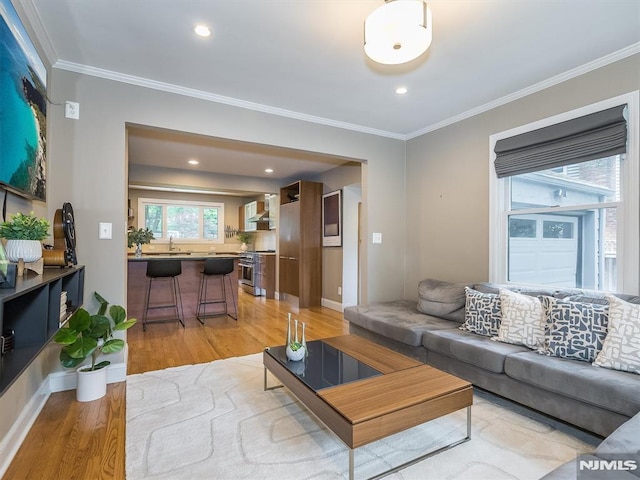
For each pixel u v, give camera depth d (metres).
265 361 2.48
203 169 6.09
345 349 2.44
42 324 1.57
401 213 4.31
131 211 7.48
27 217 1.72
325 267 6.13
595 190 2.61
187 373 2.88
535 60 2.53
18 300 1.55
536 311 2.37
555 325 2.17
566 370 1.90
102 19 2.06
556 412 1.95
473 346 2.38
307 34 2.21
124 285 2.78
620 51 2.39
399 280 4.29
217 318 5.05
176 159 5.33
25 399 1.99
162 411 2.22
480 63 2.56
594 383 1.75
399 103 3.31
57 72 2.55
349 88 2.99
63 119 2.56
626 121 2.40
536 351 2.24
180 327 4.50
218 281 5.22
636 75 2.36
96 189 2.65
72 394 2.46
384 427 1.54
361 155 4.01
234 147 4.65
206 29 2.16
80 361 2.34
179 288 4.98
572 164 2.73
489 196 3.34
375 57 1.98
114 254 2.71
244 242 8.69
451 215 3.72
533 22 2.08
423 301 3.39
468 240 3.54
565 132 2.72
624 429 1.28
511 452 1.80
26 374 2.01
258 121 3.37
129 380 2.72
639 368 1.81
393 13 1.71
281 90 3.03
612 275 2.52
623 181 2.44
